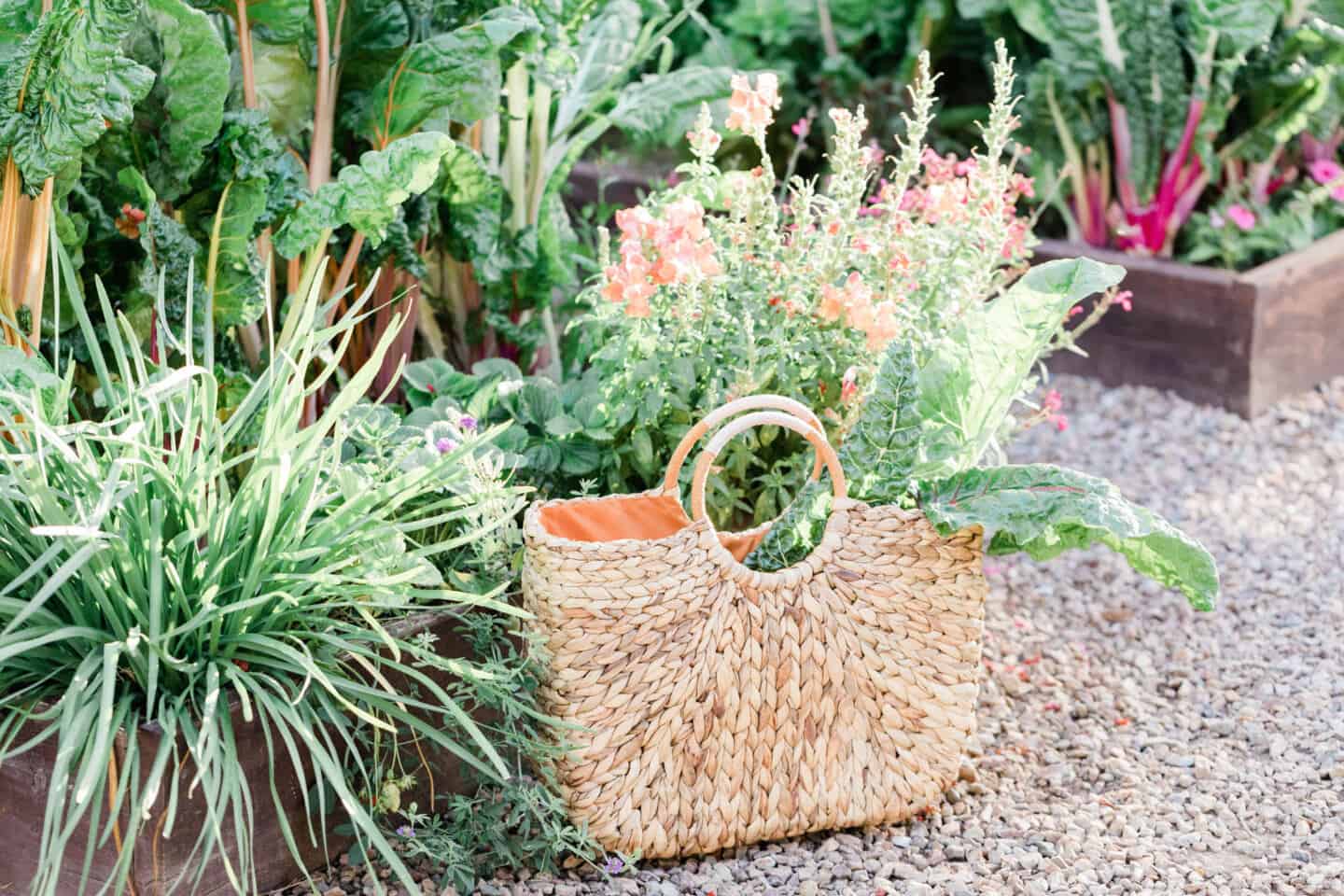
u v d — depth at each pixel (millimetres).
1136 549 2973
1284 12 5250
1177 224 5441
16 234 3012
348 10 3516
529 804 2762
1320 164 5449
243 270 3336
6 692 2686
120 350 2691
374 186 3170
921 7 5871
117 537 2477
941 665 2955
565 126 4082
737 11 6141
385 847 2527
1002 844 2977
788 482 3211
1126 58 5309
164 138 3240
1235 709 3500
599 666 2775
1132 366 5266
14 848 2721
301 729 2514
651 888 2814
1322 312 5168
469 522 3025
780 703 2873
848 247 3359
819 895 2822
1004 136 3395
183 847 2611
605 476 3348
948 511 2877
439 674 2902
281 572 2686
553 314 4434
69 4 2807
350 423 3229
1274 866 2889
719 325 3252
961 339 3221
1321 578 4082
